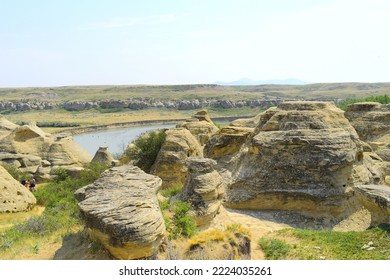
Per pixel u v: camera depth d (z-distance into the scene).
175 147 23.95
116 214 9.83
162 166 23.62
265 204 18.86
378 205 14.98
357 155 20.08
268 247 13.86
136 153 28.38
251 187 19.16
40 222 15.00
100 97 155.00
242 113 125.25
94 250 10.69
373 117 32.41
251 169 19.62
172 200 15.53
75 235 12.83
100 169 27.73
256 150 19.81
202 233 13.04
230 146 22.84
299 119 19.50
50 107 136.38
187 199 14.89
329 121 19.53
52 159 33.97
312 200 18.02
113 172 13.60
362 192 15.80
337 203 17.91
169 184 23.34
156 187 12.28
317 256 12.76
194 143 25.08
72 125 95.81
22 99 145.25
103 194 11.28
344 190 18.19
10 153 33.31
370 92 163.12
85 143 72.25
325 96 158.12
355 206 18.47
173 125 103.75
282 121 20.17
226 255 12.08
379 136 31.36
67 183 26.81
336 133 18.86
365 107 33.53
